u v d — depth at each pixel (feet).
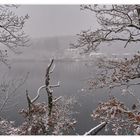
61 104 30.63
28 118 28.94
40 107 29.48
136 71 29.45
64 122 29.17
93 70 31.17
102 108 22.50
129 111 21.99
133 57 29.94
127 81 29.37
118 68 29.89
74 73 253.24
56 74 249.96
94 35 30.91
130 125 21.76
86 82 30.63
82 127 62.90
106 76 30.07
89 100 65.87
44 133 28.37
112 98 24.00
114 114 21.44
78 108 66.90
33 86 134.31
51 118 28.71
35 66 476.13
